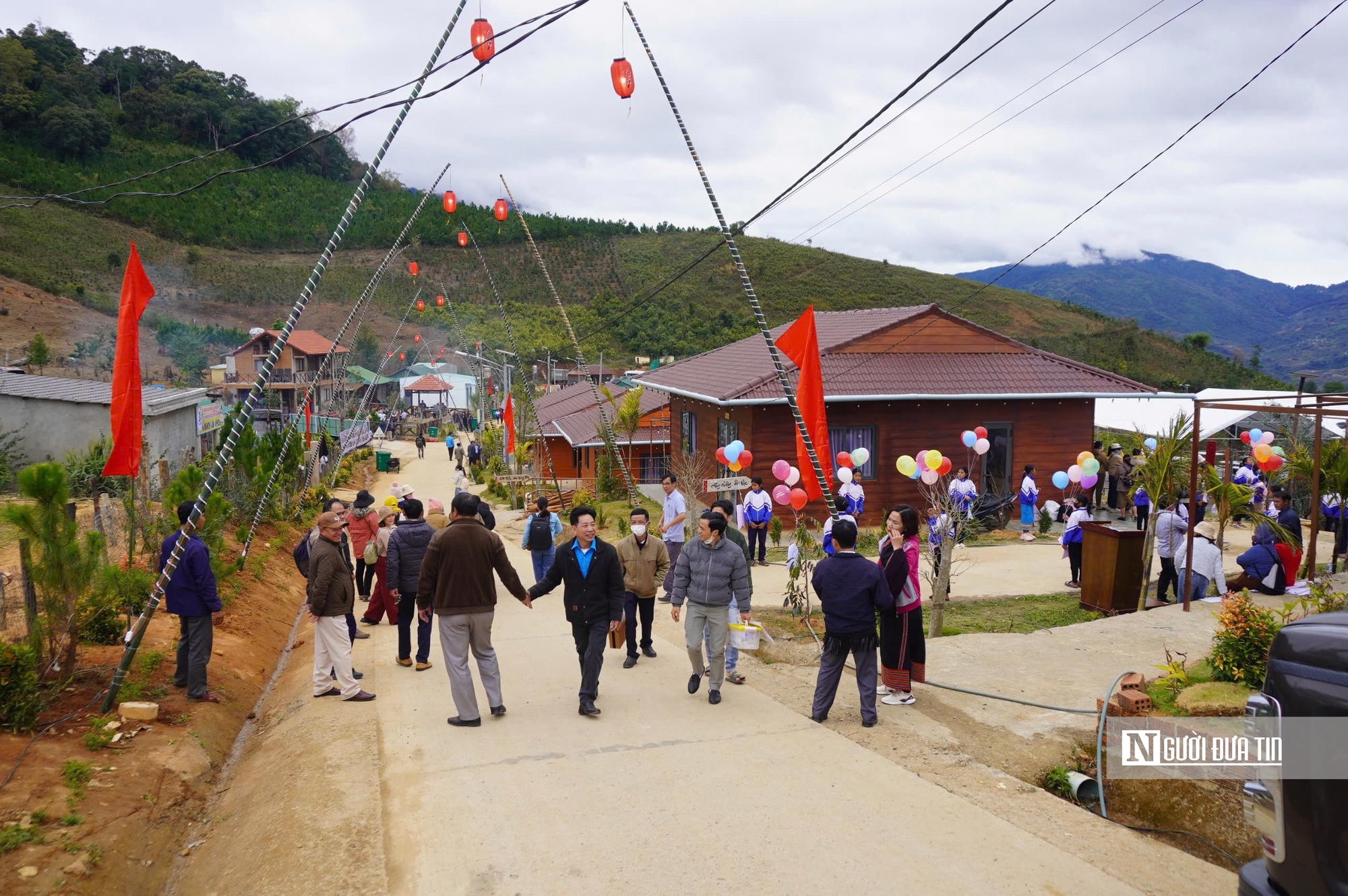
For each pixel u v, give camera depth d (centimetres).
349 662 820
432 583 734
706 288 10212
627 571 945
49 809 521
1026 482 1992
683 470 2202
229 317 8362
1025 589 1405
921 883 464
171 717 731
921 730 713
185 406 2681
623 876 474
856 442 2166
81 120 10188
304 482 2356
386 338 8631
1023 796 586
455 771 627
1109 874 479
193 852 561
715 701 792
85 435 2247
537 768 633
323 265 833
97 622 834
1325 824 311
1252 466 1998
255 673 978
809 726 727
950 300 9812
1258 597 1141
